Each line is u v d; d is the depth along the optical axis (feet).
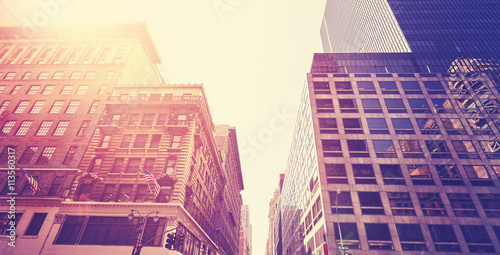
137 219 81.61
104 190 89.40
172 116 106.42
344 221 104.27
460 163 120.57
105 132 104.01
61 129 108.99
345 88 153.17
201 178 120.16
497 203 109.19
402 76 159.63
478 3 228.84
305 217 156.35
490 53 180.75
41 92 121.39
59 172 95.61
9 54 137.39
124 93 117.08
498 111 137.49
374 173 117.60
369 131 132.05
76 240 79.61
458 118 136.67
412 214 106.01
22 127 109.91
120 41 144.46
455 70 167.12
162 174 90.17
